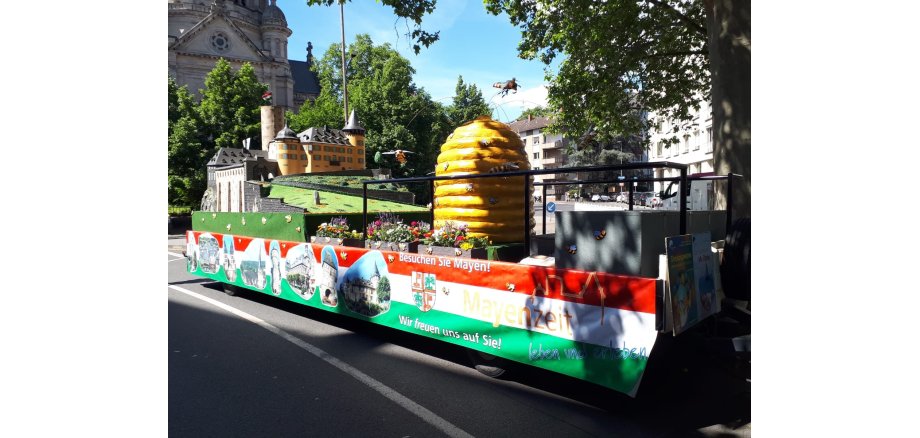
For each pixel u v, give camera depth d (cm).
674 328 349
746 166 784
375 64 4956
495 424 387
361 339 632
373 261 581
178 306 834
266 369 516
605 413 407
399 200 1323
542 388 462
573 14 1297
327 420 396
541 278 411
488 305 454
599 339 373
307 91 8794
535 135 7506
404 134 3941
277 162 1939
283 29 7156
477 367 500
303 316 763
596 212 388
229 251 870
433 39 1058
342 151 2159
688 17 1341
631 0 1239
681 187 380
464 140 651
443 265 497
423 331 520
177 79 6062
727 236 449
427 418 398
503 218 632
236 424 390
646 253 366
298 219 726
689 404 424
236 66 6431
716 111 820
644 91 1562
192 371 511
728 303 451
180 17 6475
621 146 4844
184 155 3728
